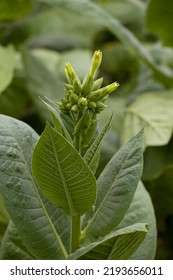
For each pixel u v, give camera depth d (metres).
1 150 0.75
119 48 1.67
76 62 1.72
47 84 1.44
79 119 0.70
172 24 1.40
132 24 1.80
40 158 0.69
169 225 1.24
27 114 1.51
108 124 0.71
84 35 1.85
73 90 0.69
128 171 0.74
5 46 1.62
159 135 1.25
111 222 0.74
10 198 0.74
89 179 0.69
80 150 0.71
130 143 0.76
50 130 0.66
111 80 1.69
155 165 1.28
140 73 1.55
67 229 0.79
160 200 1.21
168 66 1.60
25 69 1.44
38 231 0.76
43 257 0.77
